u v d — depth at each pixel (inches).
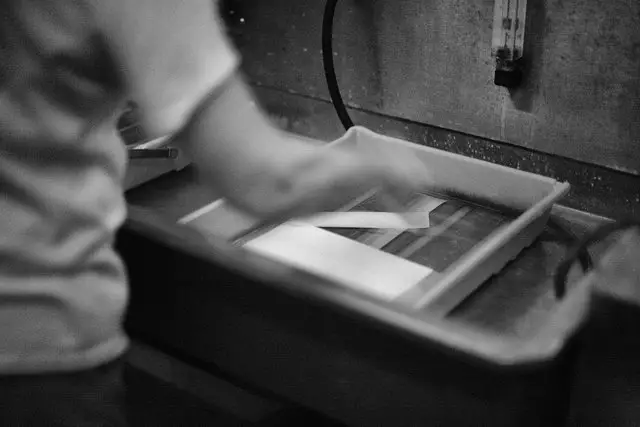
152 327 39.8
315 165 30.2
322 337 31.5
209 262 33.8
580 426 30.5
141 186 48.0
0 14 25.1
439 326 27.8
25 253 28.6
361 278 36.6
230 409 34.2
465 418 28.8
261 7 51.8
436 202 45.0
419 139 49.6
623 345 29.0
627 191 42.2
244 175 28.9
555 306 35.1
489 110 45.4
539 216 39.4
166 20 25.0
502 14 41.0
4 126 26.5
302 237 40.6
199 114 27.3
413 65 47.1
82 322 30.5
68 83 26.5
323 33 47.3
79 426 29.6
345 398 32.5
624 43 38.5
